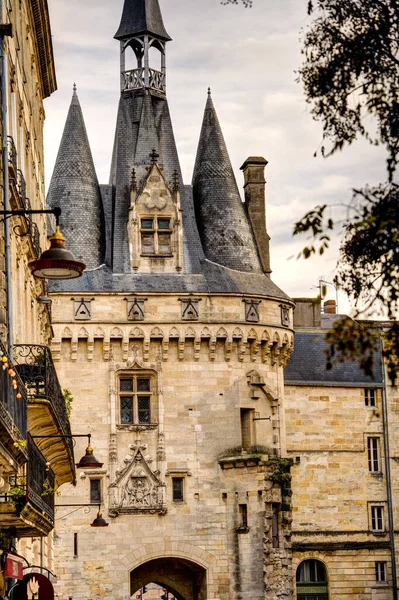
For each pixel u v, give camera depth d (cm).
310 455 8606
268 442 7394
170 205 7525
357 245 1862
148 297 7281
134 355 7262
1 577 2986
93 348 7219
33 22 5341
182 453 7231
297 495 8538
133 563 7069
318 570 8525
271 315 7494
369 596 8506
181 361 7312
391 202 1819
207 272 7462
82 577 6988
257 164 8012
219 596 7131
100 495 7106
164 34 8056
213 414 7306
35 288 4997
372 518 8656
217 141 7906
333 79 1938
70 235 7475
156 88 7962
